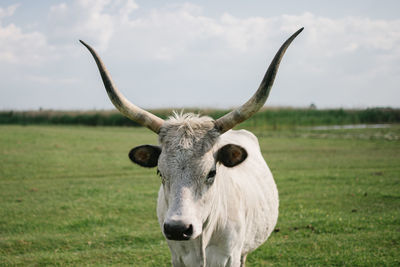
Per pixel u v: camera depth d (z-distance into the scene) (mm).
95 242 6676
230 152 3561
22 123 34844
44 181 11812
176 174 3254
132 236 6914
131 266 5746
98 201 9305
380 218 7559
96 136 23094
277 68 3371
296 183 11203
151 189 10719
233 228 3889
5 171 13062
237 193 4082
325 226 7211
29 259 5910
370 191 10008
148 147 3578
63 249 6395
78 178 12375
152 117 3639
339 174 12453
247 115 3510
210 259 3879
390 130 27484
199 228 3184
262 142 21594
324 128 30219
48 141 19906
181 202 3125
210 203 3438
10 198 9648
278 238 6734
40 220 7879
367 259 5684
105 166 14258
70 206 8891
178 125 3479
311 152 17750
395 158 15766
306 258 5871
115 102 3543
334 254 5914
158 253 6188
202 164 3297
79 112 37688
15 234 7082
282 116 32844
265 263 5777
